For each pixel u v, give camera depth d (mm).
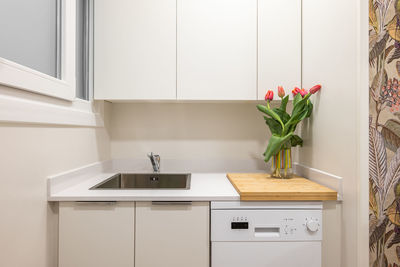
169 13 1500
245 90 1519
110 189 1240
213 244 1132
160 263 1133
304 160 1569
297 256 1126
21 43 922
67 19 1200
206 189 1271
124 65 1500
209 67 1512
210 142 1858
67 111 1196
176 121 1856
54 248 1135
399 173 1434
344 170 1105
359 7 998
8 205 836
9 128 839
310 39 1420
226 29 1513
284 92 1456
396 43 1428
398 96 1430
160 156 1854
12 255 857
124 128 1855
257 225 1131
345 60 1094
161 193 1178
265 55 1517
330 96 1223
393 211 1456
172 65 1506
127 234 1131
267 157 1428
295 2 1516
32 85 925
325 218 1141
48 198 1078
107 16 1496
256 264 1130
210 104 1858
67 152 1241
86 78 1500
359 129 1003
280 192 1116
